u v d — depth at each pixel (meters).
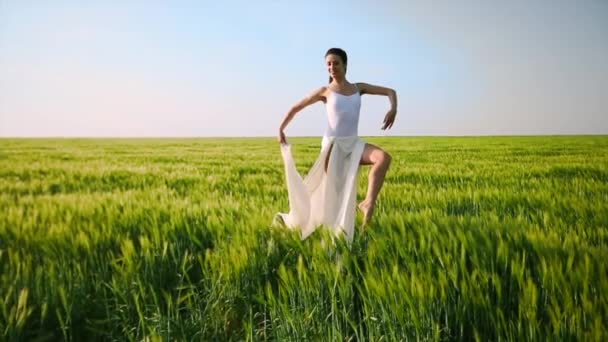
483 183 8.29
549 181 8.32
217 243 3.83
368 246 3.49
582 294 2.50
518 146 28.78
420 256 3.17
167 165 13.98
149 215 4.54
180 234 3.97
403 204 5.68
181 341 2.86
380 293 2.63
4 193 7.90
